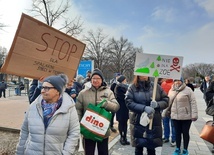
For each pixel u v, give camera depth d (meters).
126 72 59.50
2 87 22.88
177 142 5.68
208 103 6.02
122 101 6.49
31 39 3.42
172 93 5.77
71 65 3.95
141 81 4.43
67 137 2.91
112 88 8.23
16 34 3.28
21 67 3.37
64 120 2.83
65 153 2.79
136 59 4.47
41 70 3.57
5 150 5.40
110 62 56.81
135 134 4.26
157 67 4.43
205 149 6.37
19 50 3.33
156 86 4.29
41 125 2.77
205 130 4.94
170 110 5.88
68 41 3.84
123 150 6.03
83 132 3.83
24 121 2.96
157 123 4.23
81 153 5.01
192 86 7.65
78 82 6.99
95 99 4.11
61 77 3.06
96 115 3.85
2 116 10.27
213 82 5.99
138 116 4.25
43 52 3.56
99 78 4.12
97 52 50.72
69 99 2.97
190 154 5.93
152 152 4.35
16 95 26.50
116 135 7.58
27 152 2.78
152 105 4.11
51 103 2.90
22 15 3.30
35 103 2.93
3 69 3.23
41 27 3.49
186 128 5.58
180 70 4.45
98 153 4.05
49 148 2.74
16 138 6.66
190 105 5.59
